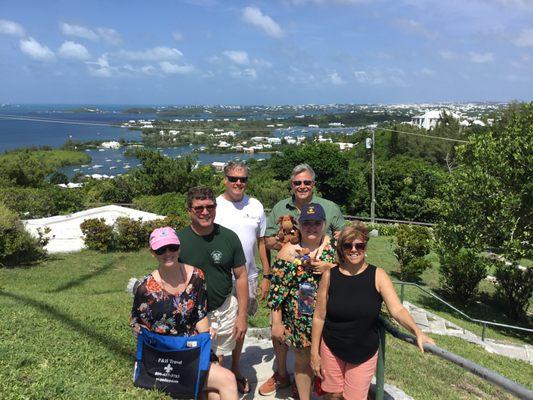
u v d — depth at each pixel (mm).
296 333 3441
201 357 3092
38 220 18438
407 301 13258
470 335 10266
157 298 3088
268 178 46281
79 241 15375
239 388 4004
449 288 14406
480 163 12711
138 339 3197
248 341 5457
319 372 3219
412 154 52719
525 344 10641
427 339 2697
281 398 3943
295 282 3441
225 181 4066
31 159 34938
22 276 10922
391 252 19109
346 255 2986
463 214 12711
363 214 36938
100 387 3422
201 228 3451
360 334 3039
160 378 3135
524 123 12727
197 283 3172
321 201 4105
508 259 11984
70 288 10164
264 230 4211
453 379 5867
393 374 5348
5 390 3145
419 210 33594
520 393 2143
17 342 4188
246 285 3684
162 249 2979
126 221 14898
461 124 65562
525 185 11578
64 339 4508
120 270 12305
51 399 3143
